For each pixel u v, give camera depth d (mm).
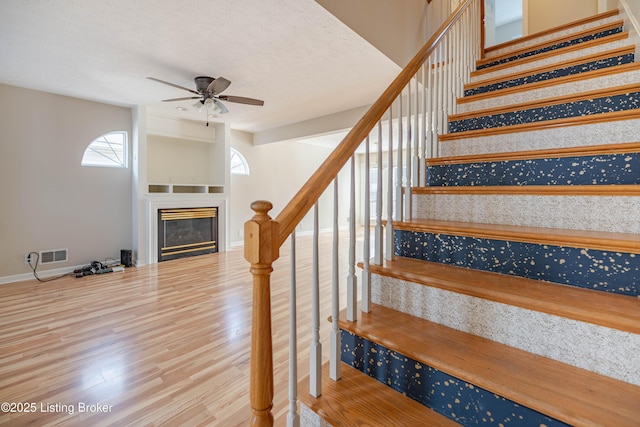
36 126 3834
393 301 1324
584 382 844
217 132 5703
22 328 2396
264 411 814
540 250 1178
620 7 2385
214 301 3008
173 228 4914
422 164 1859
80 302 2969
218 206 5508
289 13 2209
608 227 1219
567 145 1617
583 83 1902
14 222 3707
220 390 1671
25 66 3098
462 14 2605
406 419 934
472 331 1111
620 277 1028
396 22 2902
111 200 4473
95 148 4363
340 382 1106
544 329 965
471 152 1958
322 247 5918
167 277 3863
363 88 3793
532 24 4465
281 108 4676
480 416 878
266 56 2895
